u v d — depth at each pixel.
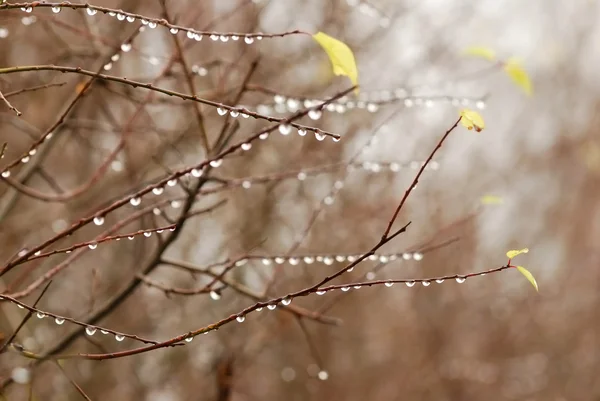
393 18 4.06
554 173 7.07
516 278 6.72
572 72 7.02
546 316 6.88
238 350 3.63
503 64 2.50
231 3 3.35
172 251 4.18
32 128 2.89
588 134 6.98
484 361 6.36
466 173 6.57
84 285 4.28
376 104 2.30
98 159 3.97
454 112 5.31
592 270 7.15
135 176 3.31
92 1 3.39
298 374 5.32
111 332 1.53
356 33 4.09
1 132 3.63
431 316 6.04
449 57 4.43
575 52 6.95
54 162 4.18
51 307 4.03
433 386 5.96
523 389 6.45
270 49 3.86
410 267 5.78
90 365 4.10
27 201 4.13
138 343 4.33
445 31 4.38
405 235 5.43
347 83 3.75
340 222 4.63
